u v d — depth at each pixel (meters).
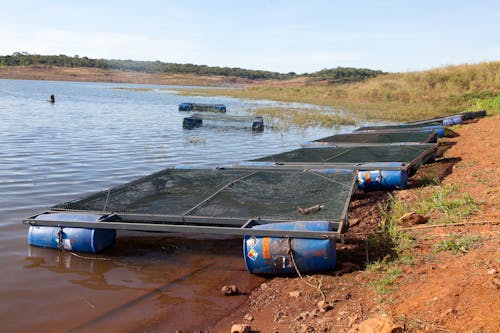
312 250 5.31
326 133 20.39
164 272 5.76
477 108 24.69
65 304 4.88
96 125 21.55
